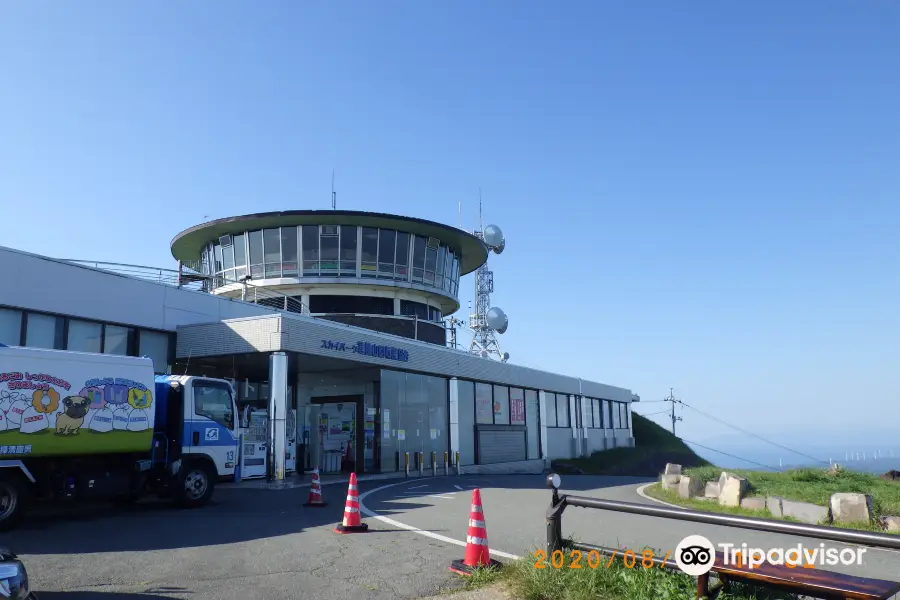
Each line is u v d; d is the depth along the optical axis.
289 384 30.06
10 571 4.89
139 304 22.45
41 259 19.72
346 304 36.97
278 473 20.86
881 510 13.75
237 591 7.54
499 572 8.05
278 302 36.53
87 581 7.91
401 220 36.81
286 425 21.94
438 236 39.66
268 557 9.34
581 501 7.08
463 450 33.72
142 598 7.24
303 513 14.02
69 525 12.21
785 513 14.50
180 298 23.97
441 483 24.06
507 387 39.22
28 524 12.32
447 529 12.03
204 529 11.79
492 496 18.86
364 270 36.62
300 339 22.50
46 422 12.25
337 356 24.30
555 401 45.47
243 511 14.32
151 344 22.89
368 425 28.06
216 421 15.67
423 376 31.23
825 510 13.67
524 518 13.86
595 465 45.31
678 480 21.09
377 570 8.55
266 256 36.50
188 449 14.99
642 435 63.66
